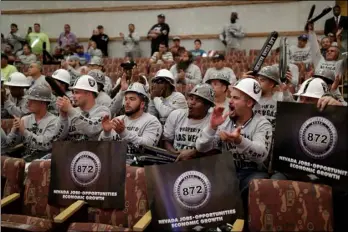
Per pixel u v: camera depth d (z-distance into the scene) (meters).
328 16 8.60
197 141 2.52
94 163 2.40
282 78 3.19
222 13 9.55
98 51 9.30
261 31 9.28
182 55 6.73
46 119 3.25
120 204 2.32
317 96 2.58
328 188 2.02
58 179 2.45
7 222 2.30
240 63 7.10
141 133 2.94
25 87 4.55
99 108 3.16
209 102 2.85
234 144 2.48
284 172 2.15
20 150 3.33
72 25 10.55
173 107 3.81
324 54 5.49
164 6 9.91
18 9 10.77
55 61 8.77
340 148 2.01
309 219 2.03
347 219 2.15
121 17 10.24
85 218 2.37
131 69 4.30
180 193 2.19
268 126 2.50
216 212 2.17
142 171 2.33
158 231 2.16
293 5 9.03
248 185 2.30
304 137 2.10
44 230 2.26
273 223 2.08
